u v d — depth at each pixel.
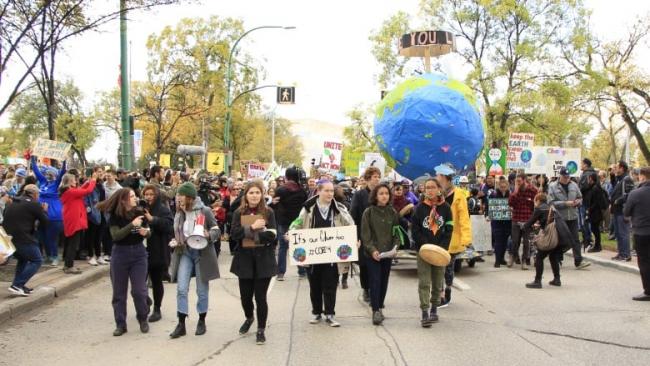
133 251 7.51
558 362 6.11
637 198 9.30
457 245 8.81
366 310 8.81
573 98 29.61
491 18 28.97
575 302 9.20
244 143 47.06
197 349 6.74
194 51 35.56
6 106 11.14
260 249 7.07
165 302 9.55
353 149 33.09
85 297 9.88
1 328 7.79
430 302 8.48
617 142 55.41
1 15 10.66
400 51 16.33
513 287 10.61
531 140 19.03
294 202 11.68
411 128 12.53
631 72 29.09
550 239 10.25
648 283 9.25
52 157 12.99
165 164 31.03
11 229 9.06
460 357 6.30
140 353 6.60
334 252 7.66
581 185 15.27
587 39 28.89
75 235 11.38
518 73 29.05
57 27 11.46
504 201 13.12
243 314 8.59
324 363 6.14
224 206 16.44
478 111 13.11
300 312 8.68
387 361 6.18
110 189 12.69
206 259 7.46
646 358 6.24
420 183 12.72
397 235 7.95
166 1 11.94
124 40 15.50
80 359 6.39
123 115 15.69
